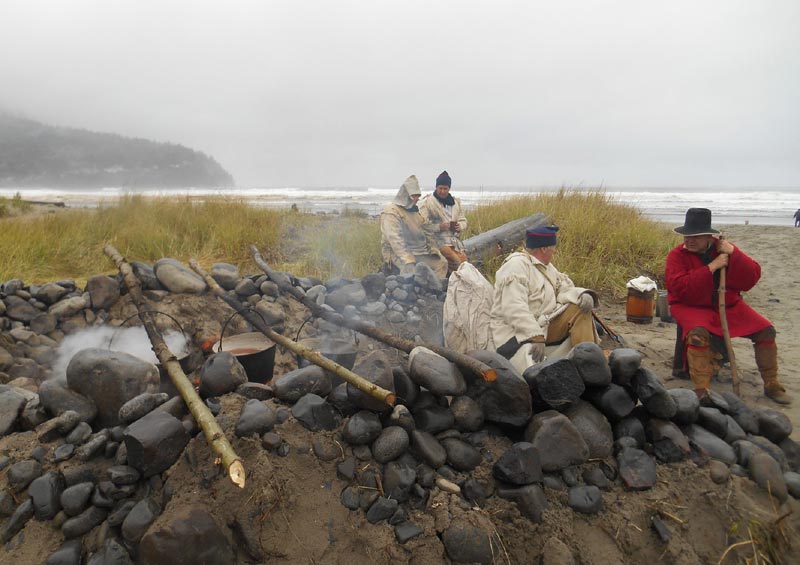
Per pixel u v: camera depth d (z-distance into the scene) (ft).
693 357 13.38
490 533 7.89
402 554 7.67
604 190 39.47
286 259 28.89
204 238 30.68
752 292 26.81
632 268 27.76
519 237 29.84
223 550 7.29
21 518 7.73
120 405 9.41
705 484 8.89
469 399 9.51
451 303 13.94
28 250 25.52
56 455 8.36
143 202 35.76
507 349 12.73
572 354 10.03
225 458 7.09
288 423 8.86
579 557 7.97
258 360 12.43
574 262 27.04
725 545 8.18
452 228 24.90
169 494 7.76
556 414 9.21
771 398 13.74
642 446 9.66
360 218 44.29
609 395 9.90
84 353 9.75
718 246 13.85
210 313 17.31
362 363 9.59
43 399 9.27
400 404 9.29
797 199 182.50
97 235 30.09
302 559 7.47
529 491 8.34
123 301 17.08
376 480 8.42
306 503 8.05
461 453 8.82
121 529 7.55
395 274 24.36
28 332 15.46
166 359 10.64
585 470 9.12
